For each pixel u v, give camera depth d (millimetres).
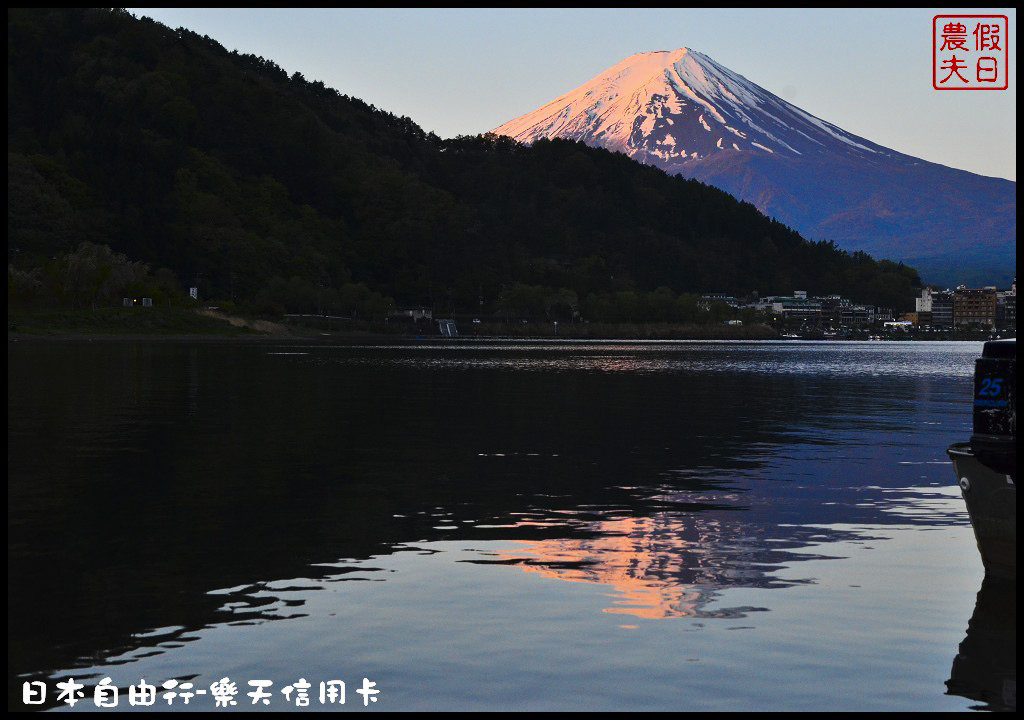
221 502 24688
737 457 34625
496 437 40844
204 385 74812
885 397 70062
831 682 12297
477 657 13094
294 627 14281
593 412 54188
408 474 29859
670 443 39094
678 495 26125
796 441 39969
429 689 12031
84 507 23812
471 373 103500
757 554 18984
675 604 15508
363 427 44438
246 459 33031
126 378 82375
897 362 170375
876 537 20609
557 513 23406
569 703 11633
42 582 16688
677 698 11805
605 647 13469
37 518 22391
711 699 11789
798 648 13461
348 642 13648
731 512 23578
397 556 18812
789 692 11992
